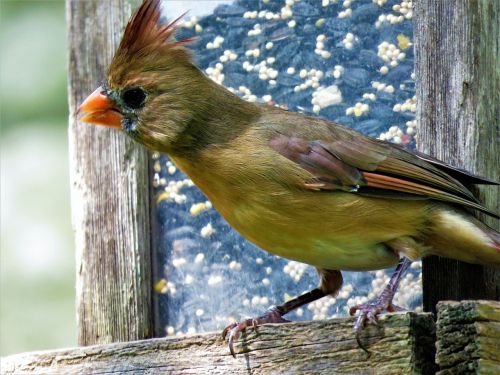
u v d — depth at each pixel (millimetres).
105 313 11211
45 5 16156
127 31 10086
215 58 11539
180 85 9938
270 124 9891
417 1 10234
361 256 9727
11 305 15359
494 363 7910
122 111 10055
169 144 9930
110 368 9484
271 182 9578
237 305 11203
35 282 15461
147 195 11336
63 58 15852
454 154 9992
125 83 10008
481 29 9977
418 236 9727
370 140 9898
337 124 10055
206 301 11258
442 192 9664
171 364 9203
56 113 15719
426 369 8180
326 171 9594
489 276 10000
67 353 9672
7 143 15672
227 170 9703
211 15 11578
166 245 11398
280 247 9766
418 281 10516
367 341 8289
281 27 11367
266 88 11359
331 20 11156
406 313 8188
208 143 9836
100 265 11266
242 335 8820
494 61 10023
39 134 15656
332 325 8469
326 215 9531
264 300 11141
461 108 9961
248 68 11430
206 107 9914
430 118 10109
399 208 9617
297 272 11078
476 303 7934
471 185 10102
